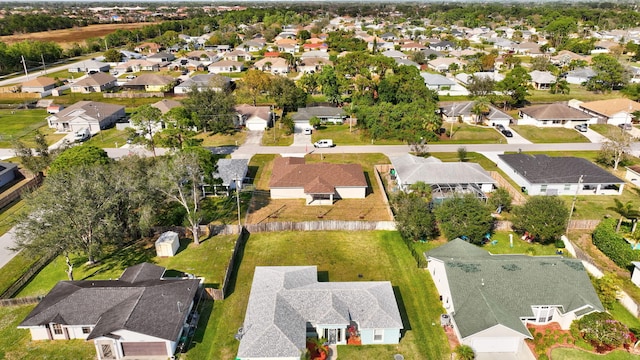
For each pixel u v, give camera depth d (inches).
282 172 2506.2
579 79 5172.2
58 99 4571.9
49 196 1619.1
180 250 1935.3
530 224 1911.9
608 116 3673.7
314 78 4643.2
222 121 3528.5
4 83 5315.0
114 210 1822.1
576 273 1546.5
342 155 3056.1
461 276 1536.7
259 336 1294.3
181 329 1396.4
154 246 1966.0
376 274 1765.5
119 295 1448.1
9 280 1727.4
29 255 1565.0
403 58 6048.2
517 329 1339.8
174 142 2847.0
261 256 1883.6
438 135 3435.0
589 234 2042.3
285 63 5753.0
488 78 4306.1
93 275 1755.7
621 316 1519.4
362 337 1400.1
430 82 4699.8
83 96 4726.9
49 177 1774.1
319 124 3659.0
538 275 1534.2
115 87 5162.4
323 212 2267.5
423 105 3585.1
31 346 1389.0
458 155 3031.5
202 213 2058.3
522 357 1346.0
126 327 1291.8
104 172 1883.6
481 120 3777.1
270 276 1590.8
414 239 1996.8
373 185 2608.3
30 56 6269.7
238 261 1845.5
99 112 3718.0
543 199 1963.6
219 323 1485.0
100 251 1726.1
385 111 3420.3
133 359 1337.4
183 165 1910.7
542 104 3954.2
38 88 4815.5
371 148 3186.5
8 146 3277.6
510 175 2682.1
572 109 3703.3
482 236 1916.8
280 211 2282.2
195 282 1568.7
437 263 1675.7
